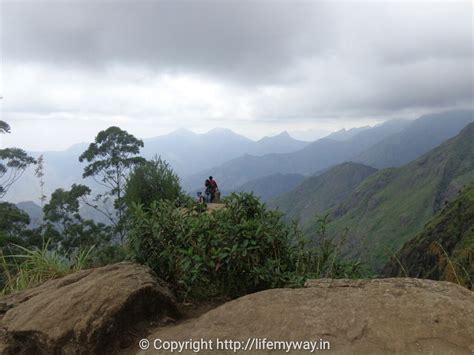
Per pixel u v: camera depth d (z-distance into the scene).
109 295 3.11
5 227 27.97
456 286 2.74
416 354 2.05
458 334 2.16
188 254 3.70
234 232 3.76
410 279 2.92
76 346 2.85
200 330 2.63
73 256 5.89
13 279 5.38
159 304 3.33
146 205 12.20
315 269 4.07
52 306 3.15
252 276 3.76
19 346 3.07
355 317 2.42
